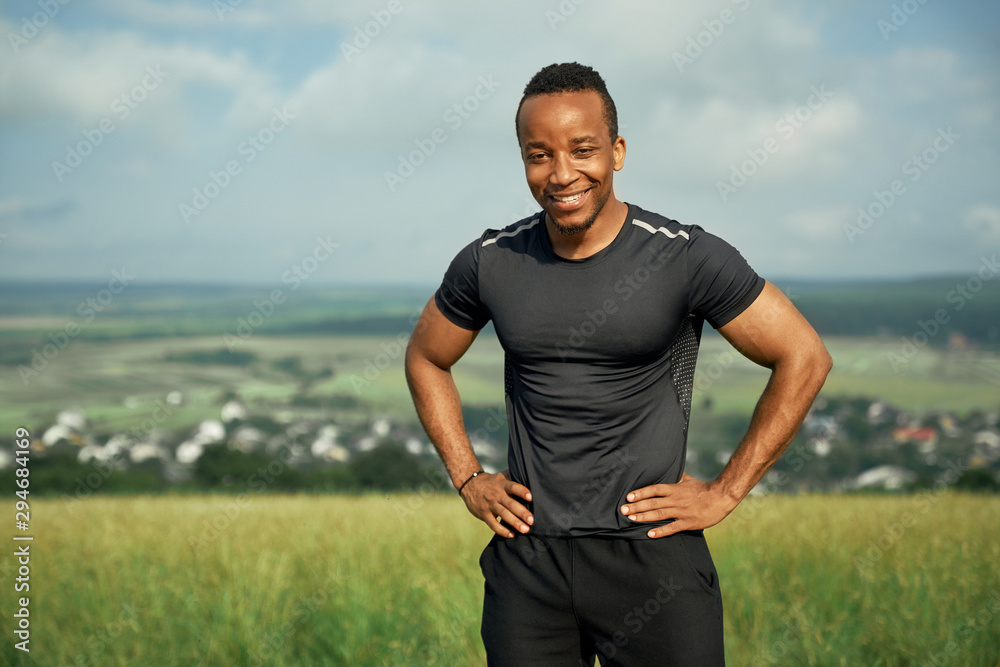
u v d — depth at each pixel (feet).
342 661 14.26
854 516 25.14
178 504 36.40
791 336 6.64
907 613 14.29
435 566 19.07
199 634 14.99
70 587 17.95
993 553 17.94
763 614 15.20
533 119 6.44
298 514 28.43
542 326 6.81
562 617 6.98
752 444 6.75
